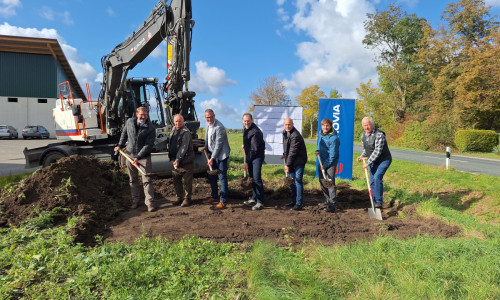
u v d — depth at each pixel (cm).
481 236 480
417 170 1077
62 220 507
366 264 357
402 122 3544
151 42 818
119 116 937
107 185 680
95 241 446
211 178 656
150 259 372
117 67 903
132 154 595
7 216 503
